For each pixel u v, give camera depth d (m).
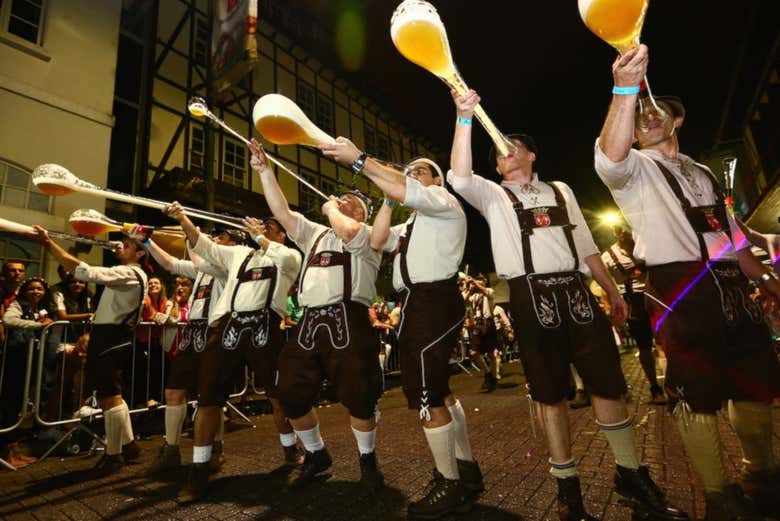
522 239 1.86
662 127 1.79
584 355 1.78
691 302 1.54
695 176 1.72
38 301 4.29
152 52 11.05
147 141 10.59
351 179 16.27
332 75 17.16
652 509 1.74
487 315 6.95
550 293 1.79
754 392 1.55
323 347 2.42
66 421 3.84
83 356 4.36
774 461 1.58
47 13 8.15
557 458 1.76
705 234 1.59
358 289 2.48
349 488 2.47
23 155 7.52
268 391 2.94
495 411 4.76
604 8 1.16
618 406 1.81
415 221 2.20
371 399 2.39
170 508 2.32
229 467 3.04
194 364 3.16
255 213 12.28
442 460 1.95
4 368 3.62
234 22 9.35
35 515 2.32
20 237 7.19
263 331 2.83
